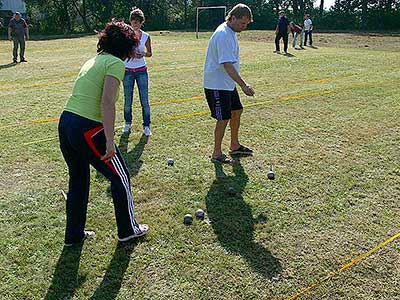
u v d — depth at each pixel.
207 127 6.79
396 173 5.09
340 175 4.99
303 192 4.54
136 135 6.33
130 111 6.39
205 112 7.67
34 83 10.46
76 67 13.20
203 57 15.52
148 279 3.12
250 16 4.72
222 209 4.14
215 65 4.89
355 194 4.52
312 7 41.25
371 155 5.66
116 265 3.26
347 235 3.73
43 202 4.29
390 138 6.35
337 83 10.45
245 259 3.37
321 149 5.85
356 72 12.20
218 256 3.39
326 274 3.21
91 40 25.31
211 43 4.87
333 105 8.23
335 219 4.00
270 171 5.03
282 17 17.00
